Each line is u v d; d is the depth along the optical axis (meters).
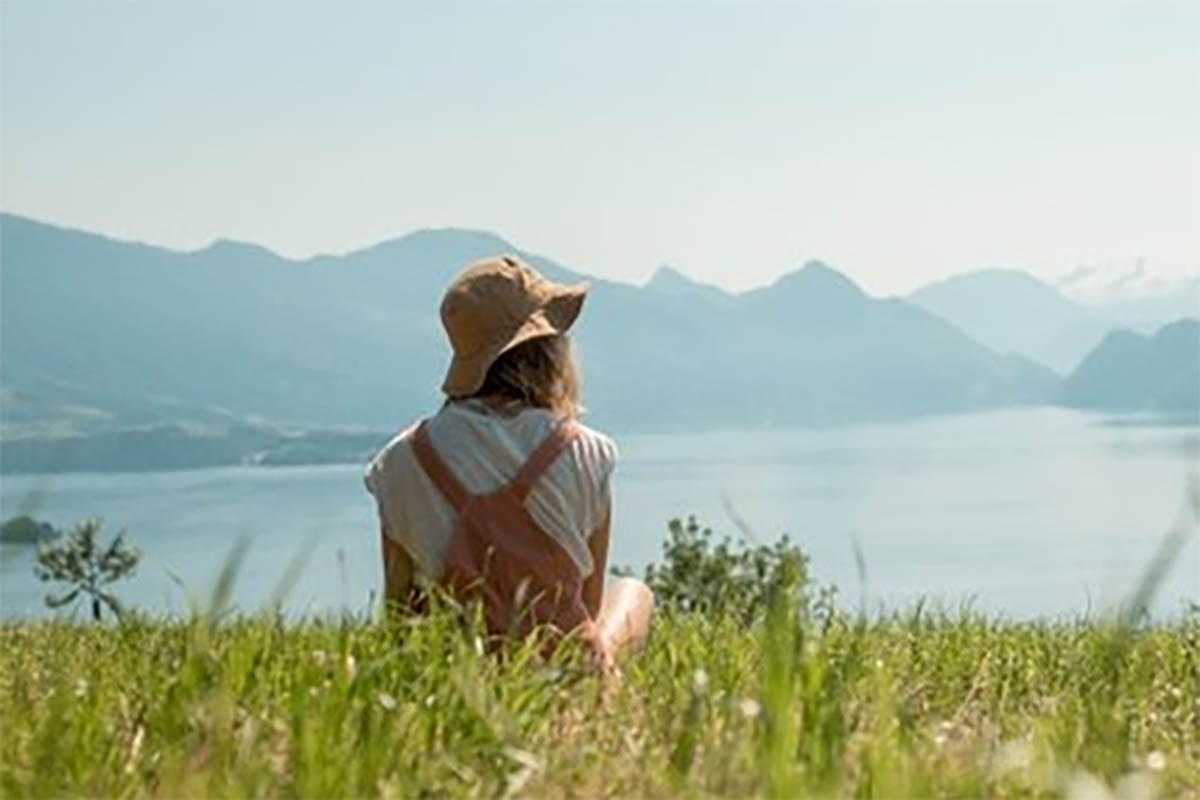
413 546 6.96
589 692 5.81
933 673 7.14
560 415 7.14
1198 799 4.55
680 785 4.30
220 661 5.18
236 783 4.14
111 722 5.16
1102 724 4.78
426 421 7.15
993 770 4.40
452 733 4.79
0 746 4.59
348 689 4.81
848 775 4.30
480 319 7.10
